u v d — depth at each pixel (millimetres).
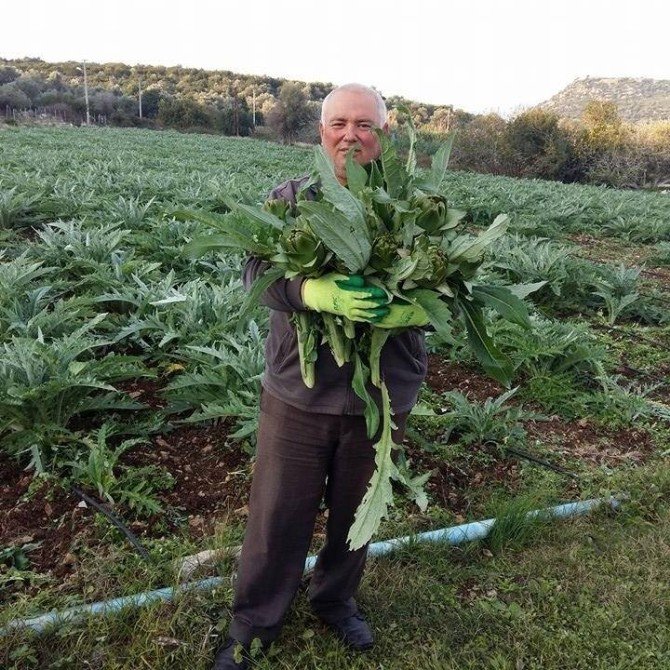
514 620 2762
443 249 1874
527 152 37781
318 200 2057
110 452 3500
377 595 2805
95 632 2477
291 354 2129
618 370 5820
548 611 2842
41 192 9422
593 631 2738
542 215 13336
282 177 18297
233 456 3777
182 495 3434
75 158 17609
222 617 2611
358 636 2561
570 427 4645
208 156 24094
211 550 2924
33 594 2713
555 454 4207
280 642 2559
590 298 7625
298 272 1881
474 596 2904
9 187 10727
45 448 3551
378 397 2148
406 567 2975
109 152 20734
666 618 2832
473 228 13398
